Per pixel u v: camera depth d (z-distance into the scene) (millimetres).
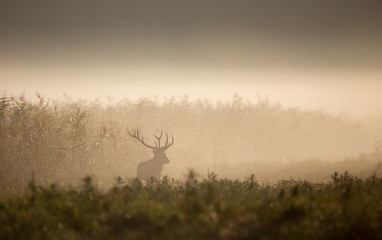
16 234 29984
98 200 34531
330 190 41875
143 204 33844
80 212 32125
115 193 39031
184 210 32500
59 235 29438
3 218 32250
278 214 32219
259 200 36656
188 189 40500
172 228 30234
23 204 35031
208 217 31203
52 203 33531
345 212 32875
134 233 29781
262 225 31156
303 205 32938
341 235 29984
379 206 34906
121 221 31203
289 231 30047
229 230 30000
